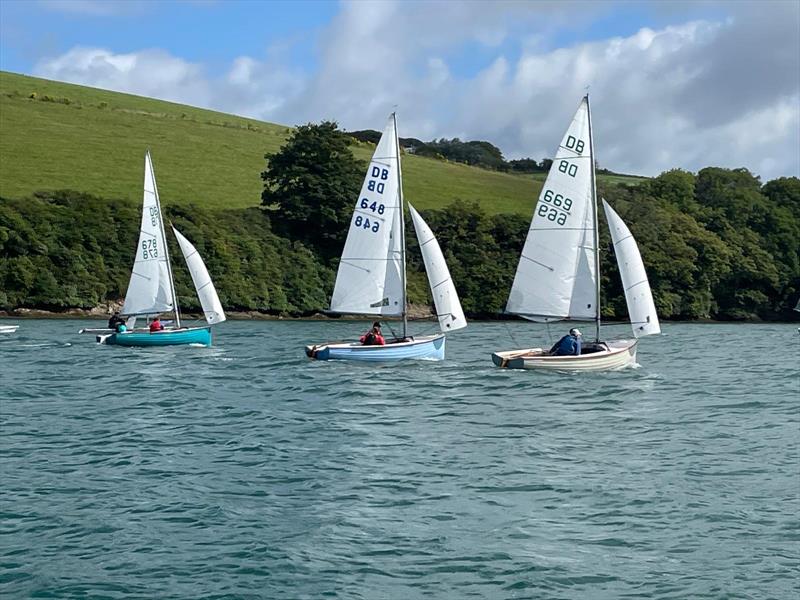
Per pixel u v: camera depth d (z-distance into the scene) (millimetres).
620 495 21328
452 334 73250
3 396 35406
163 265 55031
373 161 45188
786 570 16734
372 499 20891
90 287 86938
